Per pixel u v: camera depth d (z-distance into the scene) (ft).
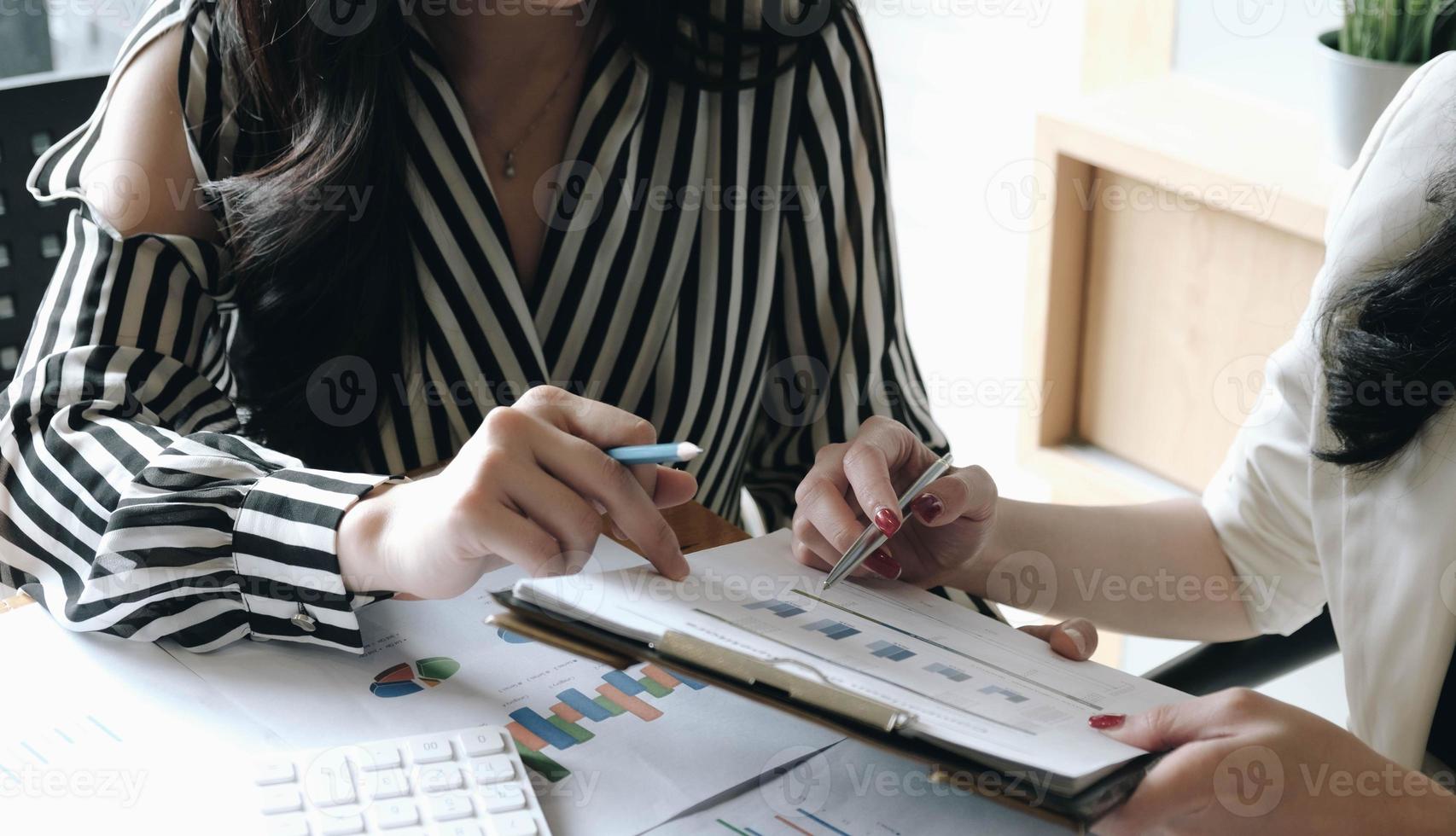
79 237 2.77
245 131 2.92
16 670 2.11
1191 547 2.88
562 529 2.07
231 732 1.96
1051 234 5.12
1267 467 2.78
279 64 2.77
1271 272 4.55
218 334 3.02
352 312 2.93
